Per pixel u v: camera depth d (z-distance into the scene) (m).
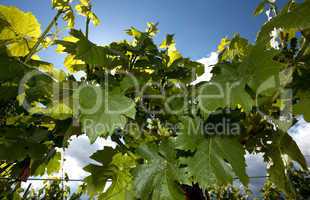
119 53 0.73
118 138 0.65
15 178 0.66
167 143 0.56
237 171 0.51
